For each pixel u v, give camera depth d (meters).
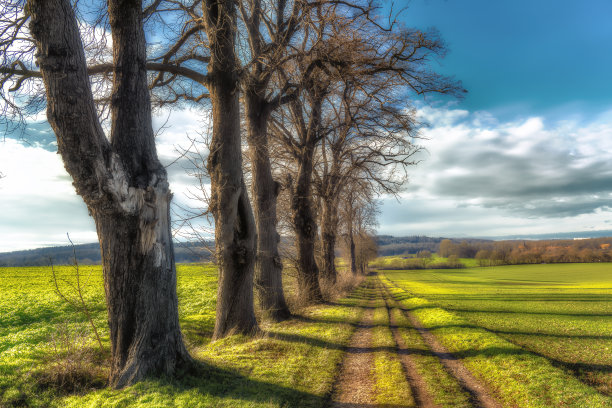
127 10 6.85
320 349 9.55
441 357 9.65
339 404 6.15
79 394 6.00
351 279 38.66
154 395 5.62
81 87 5.75
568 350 10.21
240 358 8.27
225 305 10.81
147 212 6.55
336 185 24.42
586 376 7.75
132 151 6.68
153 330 6.54
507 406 6.26
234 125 10.41
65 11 5.65
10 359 7.68
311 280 19.83
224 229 10.55
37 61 5.64
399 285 50.88
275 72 15.07
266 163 14.95
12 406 5.47
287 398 6.11
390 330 13.28
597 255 115.38
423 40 11.73
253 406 5.47
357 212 42.44
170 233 7.09
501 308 21.41
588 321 16.14
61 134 5.70
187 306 20.33
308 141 19.05
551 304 24.00
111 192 6.03
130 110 6.80
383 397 6.44
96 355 8.04
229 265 10.77
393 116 15.14
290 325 13.14
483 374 8.00
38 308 18.81
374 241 78.50
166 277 6.82
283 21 15.69
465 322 13.96
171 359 6.66
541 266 108.88
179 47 12.03
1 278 39.84
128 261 6.46
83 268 48.78
